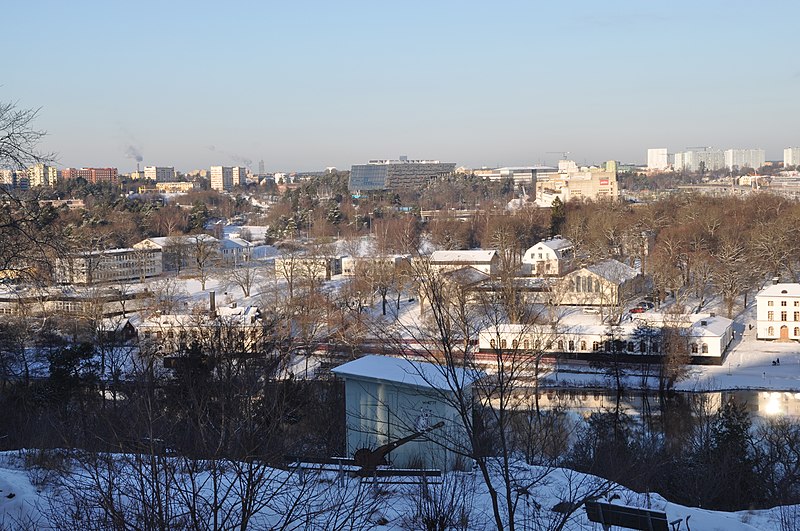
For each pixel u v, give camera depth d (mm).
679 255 124188
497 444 30344
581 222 161750
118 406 33250
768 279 123812
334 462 25984
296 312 91000
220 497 19969
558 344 86062
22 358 65250
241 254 165250
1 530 19281
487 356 68875
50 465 24828
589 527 22594
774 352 89125
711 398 72938
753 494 35844
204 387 26859
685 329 84438
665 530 20094
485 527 21984
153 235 198125
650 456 37562
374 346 72750
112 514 16562
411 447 29141
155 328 84500
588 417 62656
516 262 130125
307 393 36312
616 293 103625
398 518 21672
